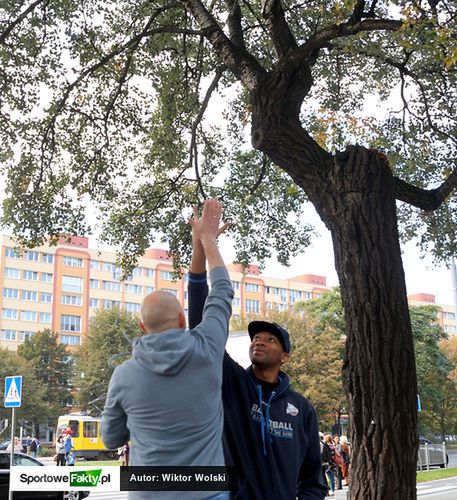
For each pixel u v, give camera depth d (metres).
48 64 10.95
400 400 5.54
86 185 12.07
